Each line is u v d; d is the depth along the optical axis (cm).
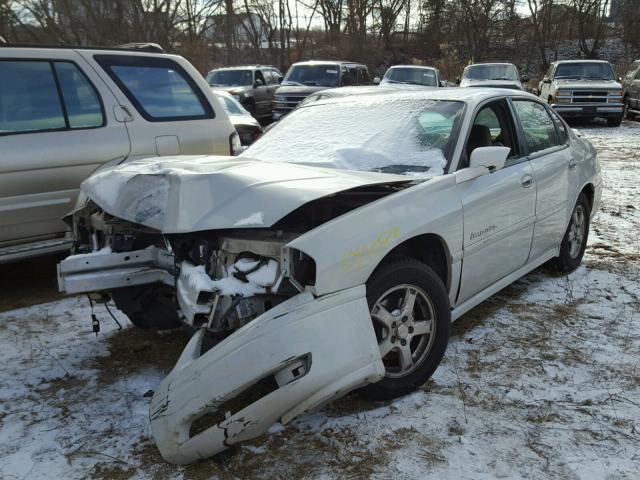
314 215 310
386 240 283
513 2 3984
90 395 321
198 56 2622
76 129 470
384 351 295
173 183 292
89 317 429
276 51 3681
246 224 264
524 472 251
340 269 262
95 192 337
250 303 269
